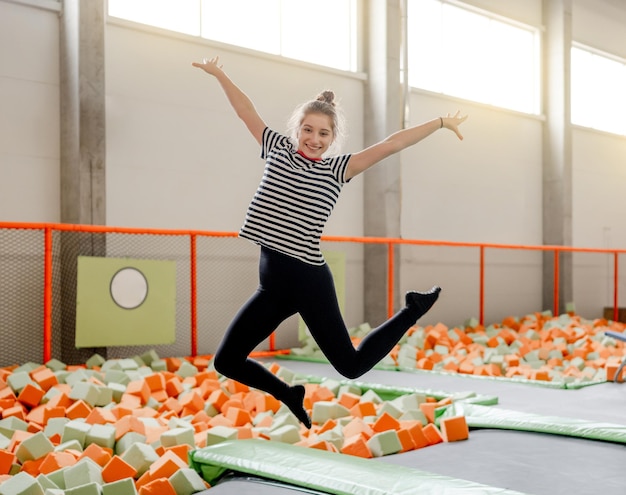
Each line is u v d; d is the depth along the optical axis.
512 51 10.87
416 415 4.10
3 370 5.59
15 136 6.38
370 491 2.50
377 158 2.28
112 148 6.84
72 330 6.38
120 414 4.17
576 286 11.57
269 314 2.23
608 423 3.63
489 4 10.30
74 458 3.16
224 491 2.72
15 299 6.33
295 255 2.19
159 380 5.02
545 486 2.78
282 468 2.78
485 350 7.32
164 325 6.54
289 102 8.21
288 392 2.36
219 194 7.61
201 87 7.49
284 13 8.27
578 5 11.59
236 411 4.14
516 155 10.78
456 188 9.89
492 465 3.09
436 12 9.77
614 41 12.26
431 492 2.46
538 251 11.08
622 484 2.80
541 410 4.36
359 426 3.66
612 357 6.98
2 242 6.29
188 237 7.38
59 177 6.62
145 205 7.06
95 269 6.16
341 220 8.69
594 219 11.90
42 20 6.55
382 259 8.66
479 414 3.96
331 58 8.76
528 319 10.09
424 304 2.39
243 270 7.80
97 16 6.50
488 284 10.30
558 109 11.04
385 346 2.30
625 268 12.42
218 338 7.59
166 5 7.30
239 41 7.88
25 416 4.32
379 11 8.83
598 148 12.02
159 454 3.30
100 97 6.51
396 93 8.87
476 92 10.30
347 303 8.70
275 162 2.26
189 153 7.39
